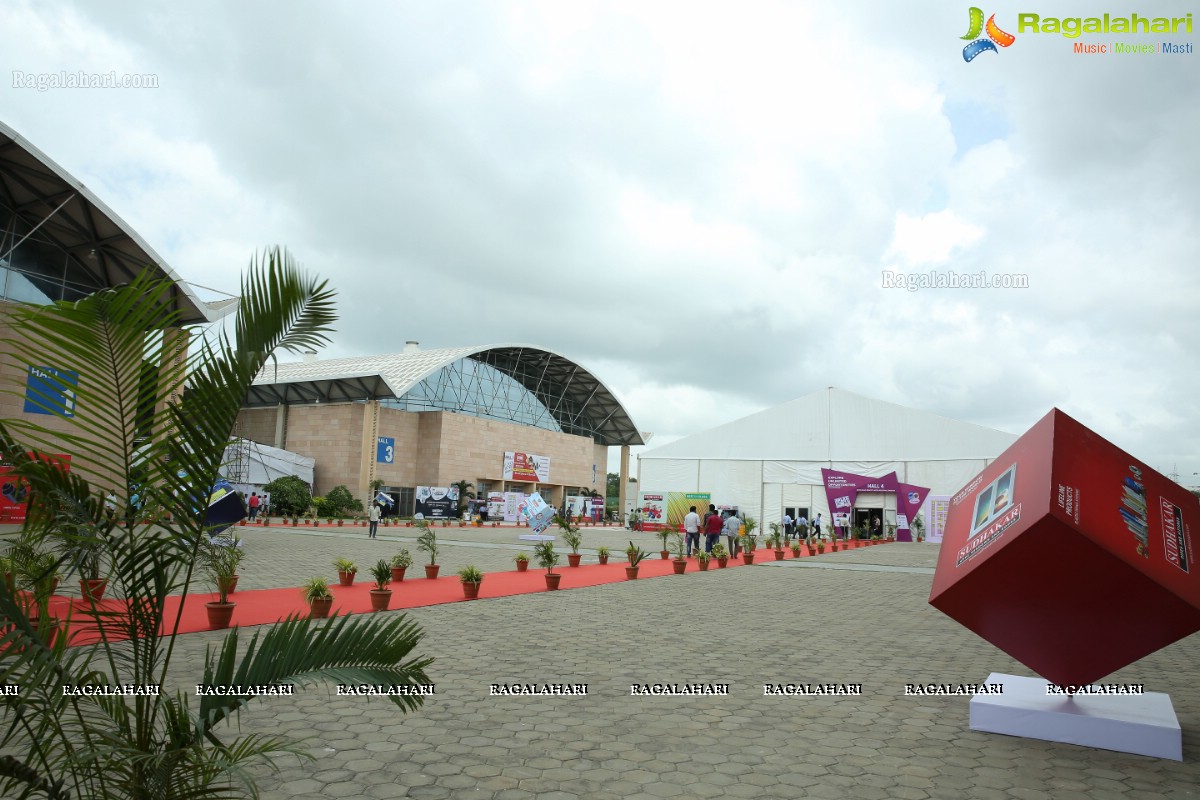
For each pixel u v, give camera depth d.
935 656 8.40
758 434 48.00
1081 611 5.16
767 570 20.56
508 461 59.44
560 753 4.73
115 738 2.58
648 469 50.47
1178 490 5.69
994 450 40.81
